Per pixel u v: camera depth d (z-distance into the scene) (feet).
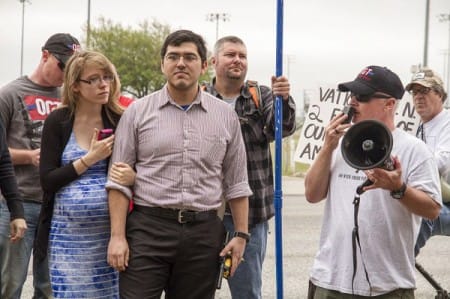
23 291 20.90
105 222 12.56
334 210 11.62
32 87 15.83
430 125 17.24
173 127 12.08
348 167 11.59
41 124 15.78
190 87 12.12
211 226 12.23
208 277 12.24
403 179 11.20
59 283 12.48
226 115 12.58
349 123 11.57
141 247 11.95
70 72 12.61
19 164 15.37
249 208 15.34
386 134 10.27
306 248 28.66
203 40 12.34
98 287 12.52
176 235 11.96
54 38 15.71
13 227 13.99
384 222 11.21
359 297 11.32
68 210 12.41
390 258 11.30
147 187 12.07
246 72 15.62
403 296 11.39
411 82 17.11
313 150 16.71
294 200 48.32
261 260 15.64
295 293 21.33
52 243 12.57
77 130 12.80
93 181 12.53
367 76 11.40
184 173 12.01
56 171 12.40
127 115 12.33
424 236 15.29
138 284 11.88
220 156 12.43
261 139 15.46
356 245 11.28
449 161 16.51
